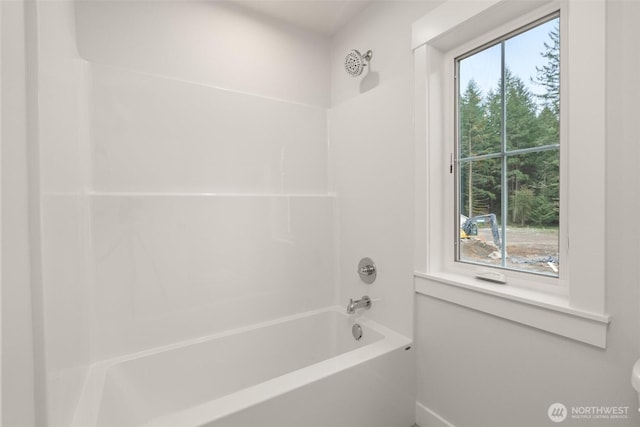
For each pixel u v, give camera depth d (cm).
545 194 121
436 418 152
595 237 97
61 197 94
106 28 152
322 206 217
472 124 148
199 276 173
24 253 64
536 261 124
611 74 94
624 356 93
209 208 176
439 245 158
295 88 214
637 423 91
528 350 116
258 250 192
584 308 100
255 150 193
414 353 162
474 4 128
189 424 101
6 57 58
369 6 192
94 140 145
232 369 178
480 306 130
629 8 90
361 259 198
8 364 57
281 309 202
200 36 179
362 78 197
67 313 99
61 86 100
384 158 179
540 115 122
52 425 78
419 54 155
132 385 148
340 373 133
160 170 163
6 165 57
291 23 212
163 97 164
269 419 115
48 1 85
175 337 166
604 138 95
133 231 154
